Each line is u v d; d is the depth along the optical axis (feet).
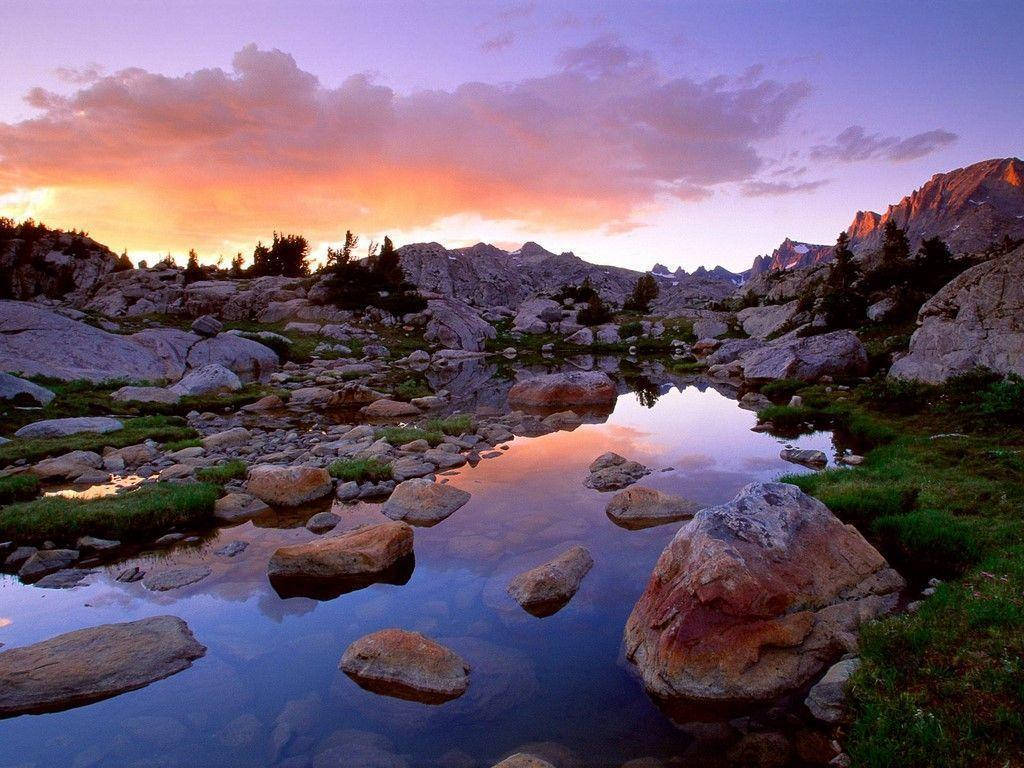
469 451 69.97
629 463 58.90
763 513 28.81
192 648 28.04
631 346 252.62
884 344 129.70
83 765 20.57
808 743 20.11
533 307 333.83
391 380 146.92
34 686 24.45
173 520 45.83
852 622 25.54
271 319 227.40
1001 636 21.88
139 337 142.72
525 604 31.63
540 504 49.29
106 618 31.65
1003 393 62.59
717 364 173.99
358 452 67.51
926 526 34.96
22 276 254.88
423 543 41.06
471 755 20.67
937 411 70.33
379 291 262.06
